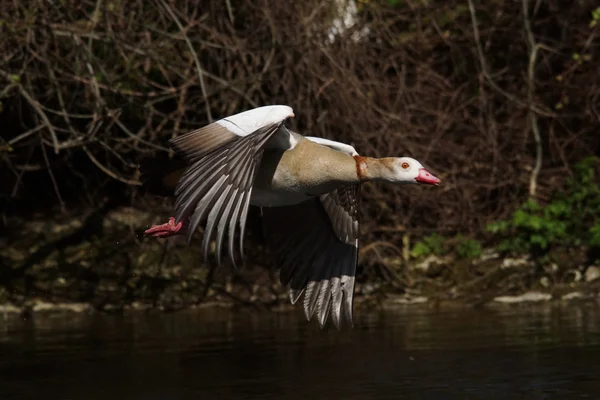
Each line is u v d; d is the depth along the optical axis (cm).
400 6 1748
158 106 1577
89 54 1401
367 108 1582
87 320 1448
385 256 1625
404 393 973
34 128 1515
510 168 1709
